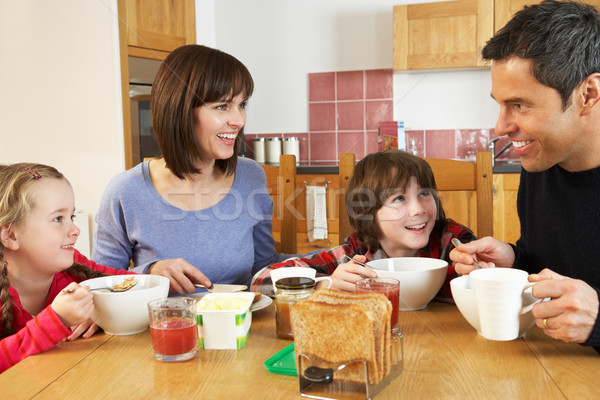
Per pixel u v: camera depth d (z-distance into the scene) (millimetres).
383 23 2768
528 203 939
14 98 2465
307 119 1534
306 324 553
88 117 2369
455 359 633
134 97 2344
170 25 2090
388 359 559
